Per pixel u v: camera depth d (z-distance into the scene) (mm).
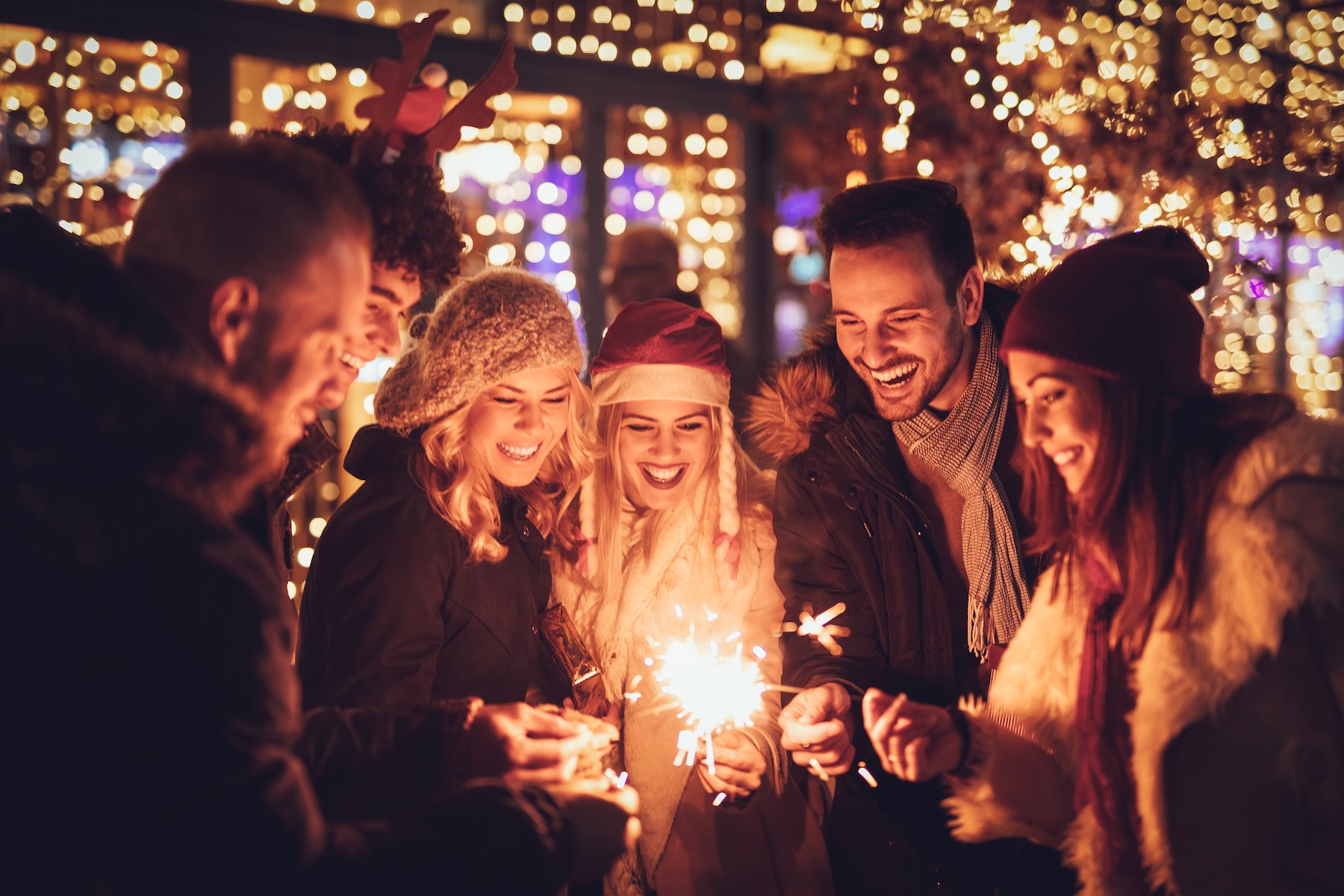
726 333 6383
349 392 4895
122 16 4453
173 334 1050
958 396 2008
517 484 1923
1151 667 1355
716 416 2195
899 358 1907
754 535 2238
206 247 1127
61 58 4469
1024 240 3498
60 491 955
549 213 5852
